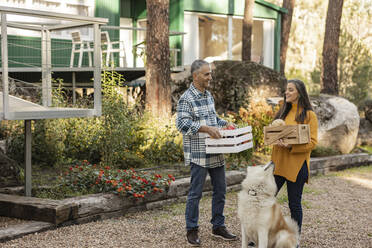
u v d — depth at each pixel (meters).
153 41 9.18
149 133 8.13
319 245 4.50
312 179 8.51
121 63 14.57
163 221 5.13
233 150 4.15
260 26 18.41
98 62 5.41
